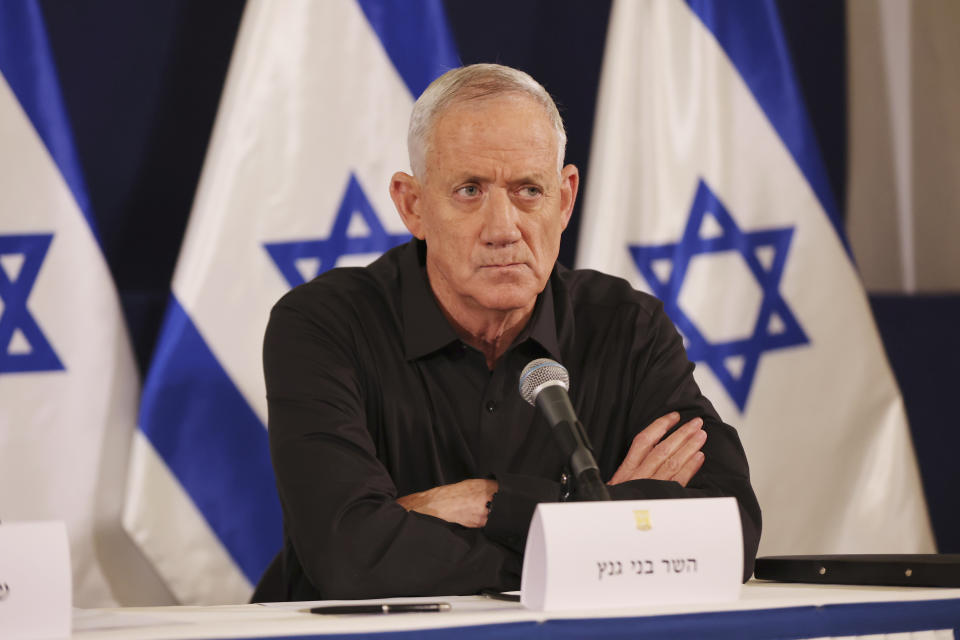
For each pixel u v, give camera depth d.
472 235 6.07
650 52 10.62
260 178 9.55
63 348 9.06
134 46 10.68
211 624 3.74
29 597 3.67
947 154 13.32
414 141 6.26
